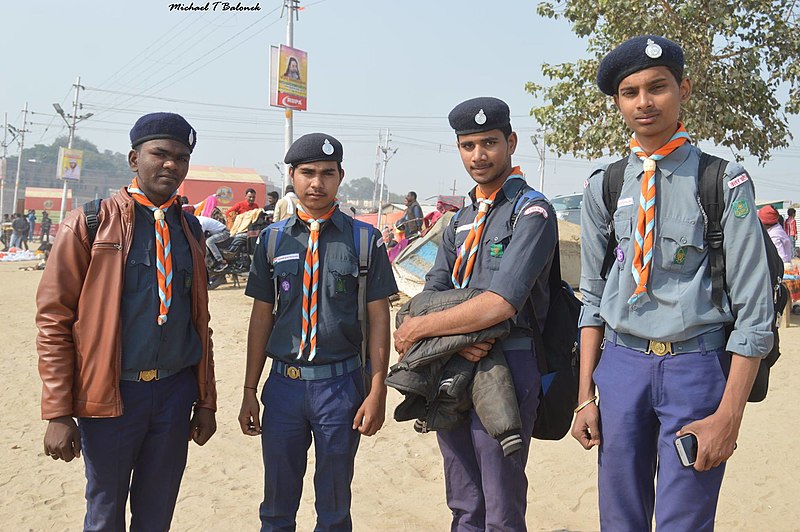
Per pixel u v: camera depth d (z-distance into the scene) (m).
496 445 2.78
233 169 48.31
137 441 2.86
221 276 13.14
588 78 10.42
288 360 3.11
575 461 4.82
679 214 2.40
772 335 2.30
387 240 16.56
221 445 5.12
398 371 2.84
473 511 3.02
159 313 2.84
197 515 3.98
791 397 6.14
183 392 2.99
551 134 10.75
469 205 3.16
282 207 12.71
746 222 2.30
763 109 9.86
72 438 2.72
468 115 2.91
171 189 2.90
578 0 9.94
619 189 2.58
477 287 2.94
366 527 3.85
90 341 2.74
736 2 9.62
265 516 3.16
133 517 3.00
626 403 2.47
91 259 2.78
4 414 5.79
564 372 2.98
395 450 5.04
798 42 9.52
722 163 2.38
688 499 2.35
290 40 21.52
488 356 2.79
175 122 2.91
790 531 3.77
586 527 3.86
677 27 9.55
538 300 2.94
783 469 4.56
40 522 3.89
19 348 8.20
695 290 2.36
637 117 2.45
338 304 3.12
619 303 2.49
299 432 3.11
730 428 2.27
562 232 12.73
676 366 2.39
